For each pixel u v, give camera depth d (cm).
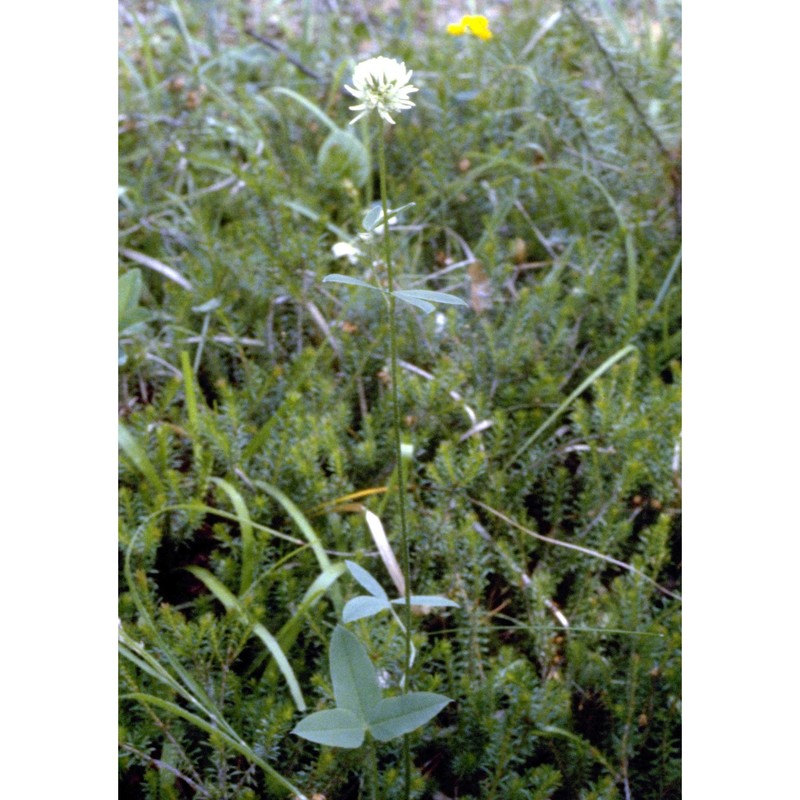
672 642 46
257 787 45
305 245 68
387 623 50
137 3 106
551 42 89
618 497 54
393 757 46
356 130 89
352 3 113
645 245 75
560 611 52
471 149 84
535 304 67
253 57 96
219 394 64
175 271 72
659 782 45
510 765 46
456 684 47
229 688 46
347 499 56
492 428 60
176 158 81
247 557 51
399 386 60
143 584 48
